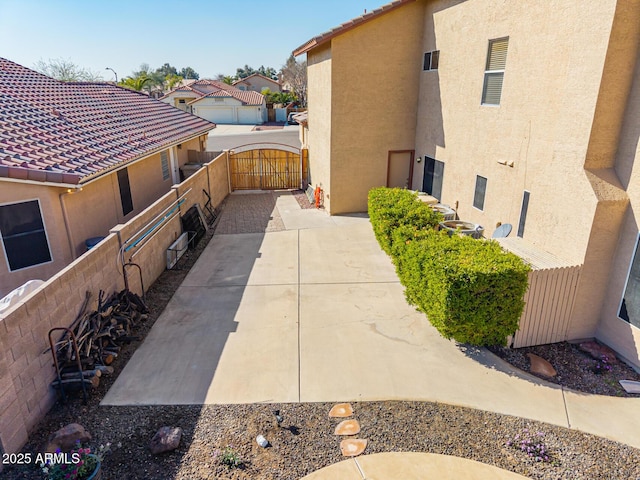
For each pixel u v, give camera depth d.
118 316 7.79
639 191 6.76
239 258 12.04
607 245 7.25
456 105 12.34
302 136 23.72
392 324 8.43
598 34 6.72
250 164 20.28
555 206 7.99
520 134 9.30
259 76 85.31
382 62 14.55
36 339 5.68
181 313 8.91
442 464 5.18
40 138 10.19
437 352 7.52
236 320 8.62
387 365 7.14
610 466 5.20
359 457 5.27
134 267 9.17
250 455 5.28
